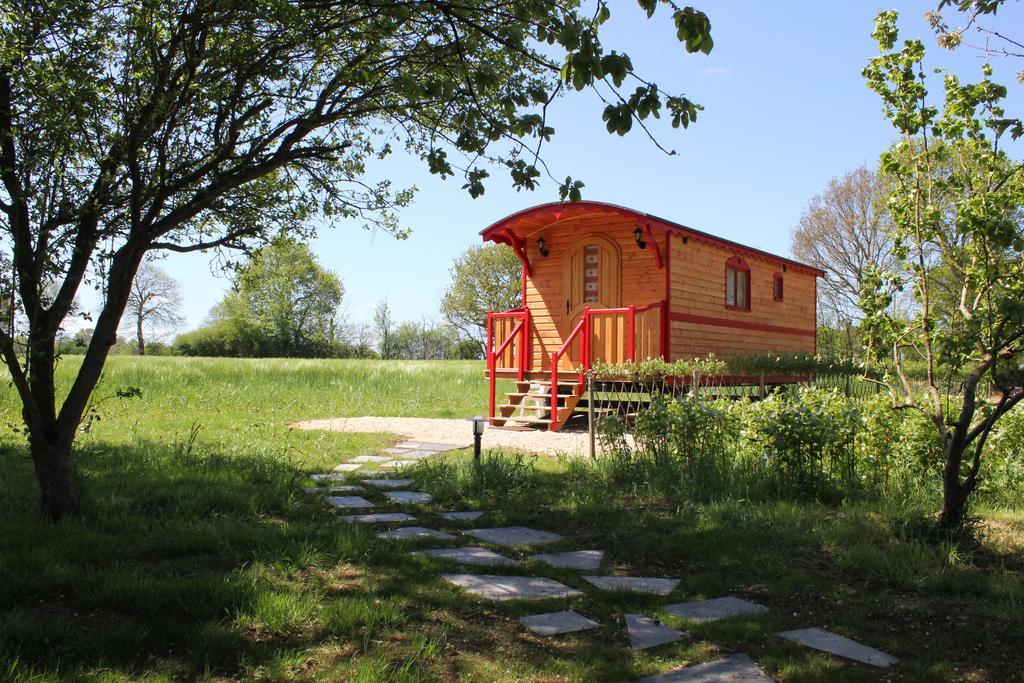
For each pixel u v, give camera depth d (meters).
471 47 5.20
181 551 4.85
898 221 5.93
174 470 7.74
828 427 7.01
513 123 4.65
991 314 5.26
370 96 5.96
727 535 5.61
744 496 6.90
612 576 4.87
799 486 7.03
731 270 16.53
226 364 24.30
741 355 15.59
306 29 5.33
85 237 5.55
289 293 58.09
